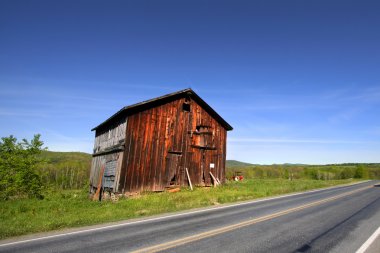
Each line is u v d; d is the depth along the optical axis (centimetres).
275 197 1962
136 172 2075
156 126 2222
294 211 1305
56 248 721
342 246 722
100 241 784
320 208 1404
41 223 1080
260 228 934
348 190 2627
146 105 2192
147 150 2150
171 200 1692
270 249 695
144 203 1603
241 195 1981
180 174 2302
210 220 1088
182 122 2377
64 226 1011
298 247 712
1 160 2278
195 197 1823
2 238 849
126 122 2088
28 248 727
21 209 1591
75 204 1798
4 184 2252
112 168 2223
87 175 5797
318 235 838
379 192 2384
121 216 1225
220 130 2659
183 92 2370
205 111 2558
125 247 717
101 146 2783
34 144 2473
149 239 797
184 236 827
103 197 2322
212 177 2495
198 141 2467
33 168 2438
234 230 904
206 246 719
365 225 982
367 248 704
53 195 2497
